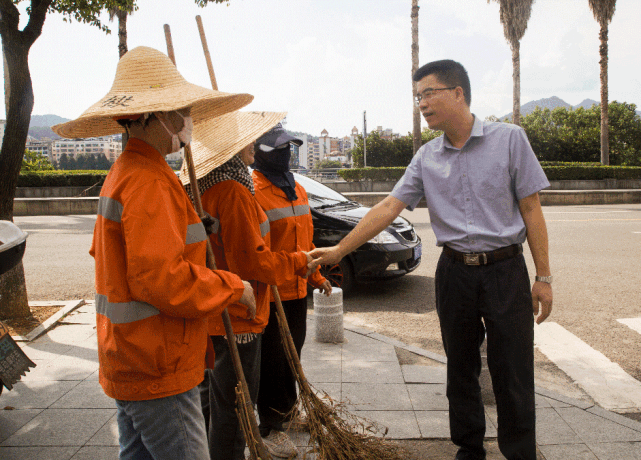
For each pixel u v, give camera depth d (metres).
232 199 2.22
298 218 2.97
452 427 2.61
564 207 17.81
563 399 3.43
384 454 2.59
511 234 2.36
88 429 3.04
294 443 2.88
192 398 1.67
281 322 2.60
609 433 2.98
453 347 2.53
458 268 2.45
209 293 1.59
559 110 45.88
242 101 1.95
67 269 8.17
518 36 23.80
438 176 2.49
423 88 2.41
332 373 3.88
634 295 6.28
